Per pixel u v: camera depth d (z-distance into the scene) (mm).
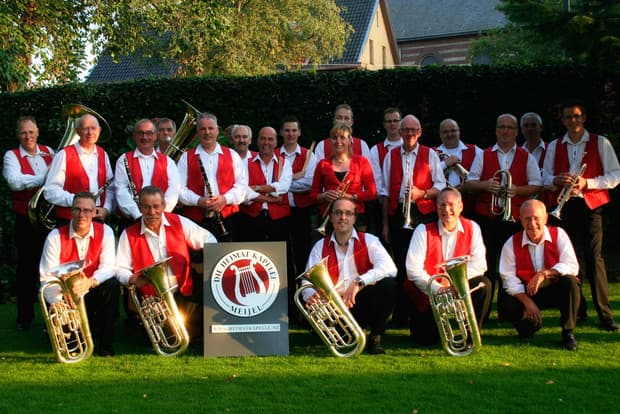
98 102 9367
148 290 5066
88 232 5090
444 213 5062
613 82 8172
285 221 6320
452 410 3746
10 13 12477
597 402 3840
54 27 14156
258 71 22766
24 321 6043
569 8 6484
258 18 23516
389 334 5590
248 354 4922
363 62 34062
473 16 38938
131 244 5188
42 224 5902
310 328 5570
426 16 40312
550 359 4695
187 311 5242
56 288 4895
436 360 4742
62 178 5684
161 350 4969
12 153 6246
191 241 5359
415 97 8797
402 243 5938
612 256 8477
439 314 4797
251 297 5000
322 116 9055
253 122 9203
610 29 6121
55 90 9320
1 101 9430
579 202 5652
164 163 5871
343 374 4434
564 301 5000
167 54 16078
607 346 5012
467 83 8656
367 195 5848
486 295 5027
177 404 3891
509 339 5266
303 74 9047
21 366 4723
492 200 5879
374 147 6590
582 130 5844
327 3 25688
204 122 5996
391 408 3789
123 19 14305
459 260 4703
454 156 6309
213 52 21516
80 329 4852
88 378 4418
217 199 5797
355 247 5129
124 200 5699
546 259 5125
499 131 5988
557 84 8445
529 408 3754
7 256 8625
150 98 9328
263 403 3895
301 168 6613
